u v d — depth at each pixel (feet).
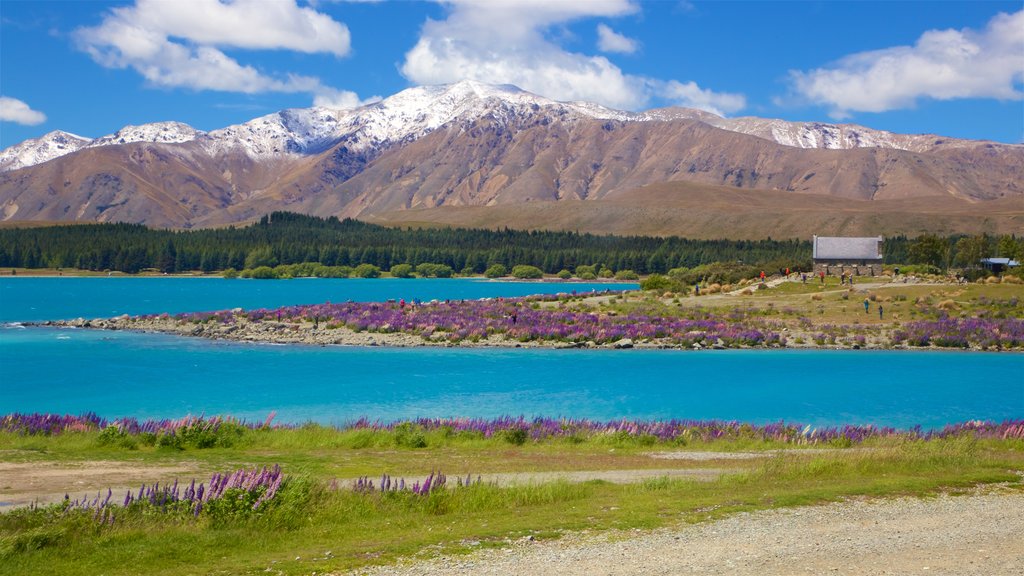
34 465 75.87
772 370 195.42
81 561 43.93
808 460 75.25
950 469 71.20
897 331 248.32
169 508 52.95
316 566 42.68
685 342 239.09
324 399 153.58
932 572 40.73
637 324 265.54
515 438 99.96
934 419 133.18
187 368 196.24
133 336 269.64
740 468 79.10
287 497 54.19
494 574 40.83
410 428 104.94
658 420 129.90
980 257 537.24
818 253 448.65
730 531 48.60
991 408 143.95
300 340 251.60
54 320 336.29
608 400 153.07
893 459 74.79
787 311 293.02
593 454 90.79
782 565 41.91
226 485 54.65
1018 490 60.85
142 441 92.73
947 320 262.67
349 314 293.84
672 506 55.36
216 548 46.37
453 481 69.51
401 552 44.88
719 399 153.99
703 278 453.99
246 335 261.85
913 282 371.56
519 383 173.68
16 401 151.64
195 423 97.19
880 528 49.24
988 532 48.37
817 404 148.66
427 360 212.84
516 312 289.33
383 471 75.97
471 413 139.33
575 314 288.71
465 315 287.89
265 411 141.59
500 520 52.60
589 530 49.16
